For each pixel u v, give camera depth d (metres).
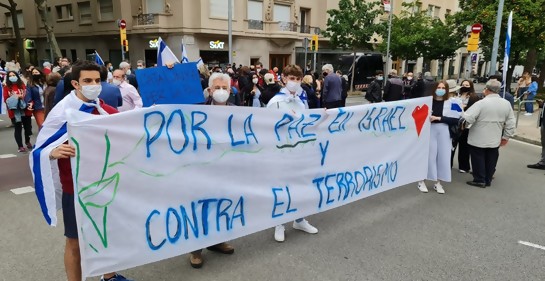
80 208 2.66
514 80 46.47
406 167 5.46
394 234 4.38
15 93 7.89
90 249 2.75
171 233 3.19
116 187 2.84
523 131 11.55
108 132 2.76
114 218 2.85
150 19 25.48
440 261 3.80
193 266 3.56
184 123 3.20
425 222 4.73
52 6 31.88
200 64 7.22
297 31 30.78
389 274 3.54
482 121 5.98
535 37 17.78
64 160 2.72
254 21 27.91
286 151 3.96
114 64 29.19
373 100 14.89
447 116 5.67
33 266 3.54
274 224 3.96
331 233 4.38
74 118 2.62
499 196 5.77
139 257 3.02
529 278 3.53
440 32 26.86
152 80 3.41
